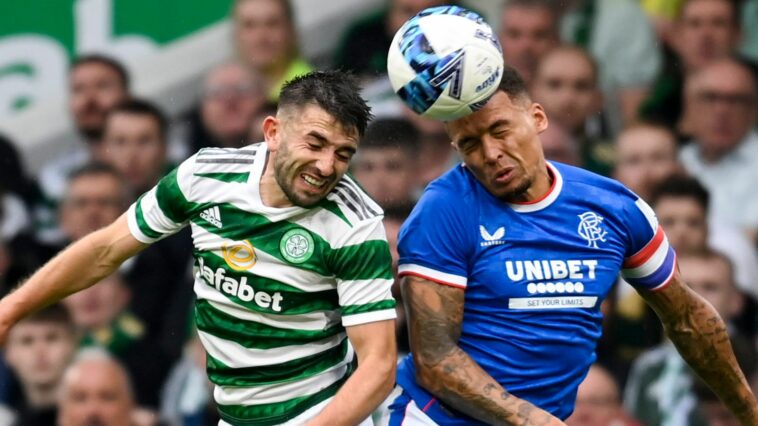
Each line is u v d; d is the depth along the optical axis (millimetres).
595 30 33312
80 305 30641
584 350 17078
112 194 32531
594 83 32469
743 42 33250
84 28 33812
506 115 16094
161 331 30656
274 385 17094
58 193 33469
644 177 32094
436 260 16672
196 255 17016
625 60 33219
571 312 16781
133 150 32875
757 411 18453
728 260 30422
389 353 16500
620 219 16969
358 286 16438
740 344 28984
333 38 33094
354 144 16125
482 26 15852
